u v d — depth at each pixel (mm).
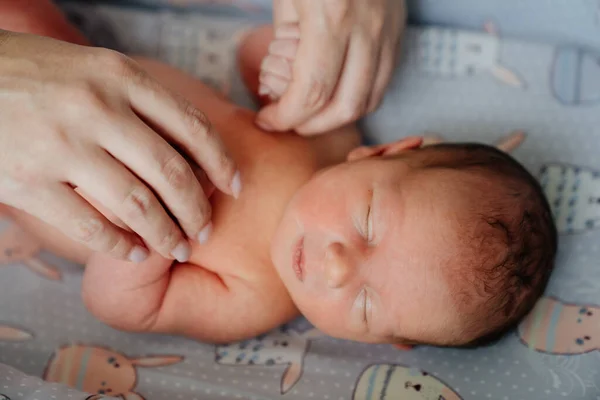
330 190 1008
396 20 1031
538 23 1304
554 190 1191
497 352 1024
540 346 1020
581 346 1012
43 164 666
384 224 969
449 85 1291
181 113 720
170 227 744
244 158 1082
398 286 955
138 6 1364
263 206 1069
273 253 1033
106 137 672
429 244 952
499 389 972
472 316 958
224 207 1048
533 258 992
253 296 1055
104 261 972
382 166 1025
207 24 1346
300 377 978
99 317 1005
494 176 1019
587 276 1092
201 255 1044
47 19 1155
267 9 1359
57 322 1028
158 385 933
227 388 936
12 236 1125
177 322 1026
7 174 670
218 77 1333
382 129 1290
